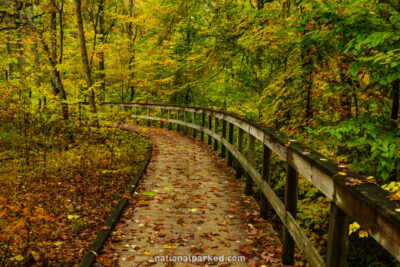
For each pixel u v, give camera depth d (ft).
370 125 12.11
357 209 5.60
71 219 16.81
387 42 11.81
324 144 16.16
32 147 30.76
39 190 21.06
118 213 14.43
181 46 52.24
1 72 39.93
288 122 19.08
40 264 12.00
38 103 32.50
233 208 15.72
